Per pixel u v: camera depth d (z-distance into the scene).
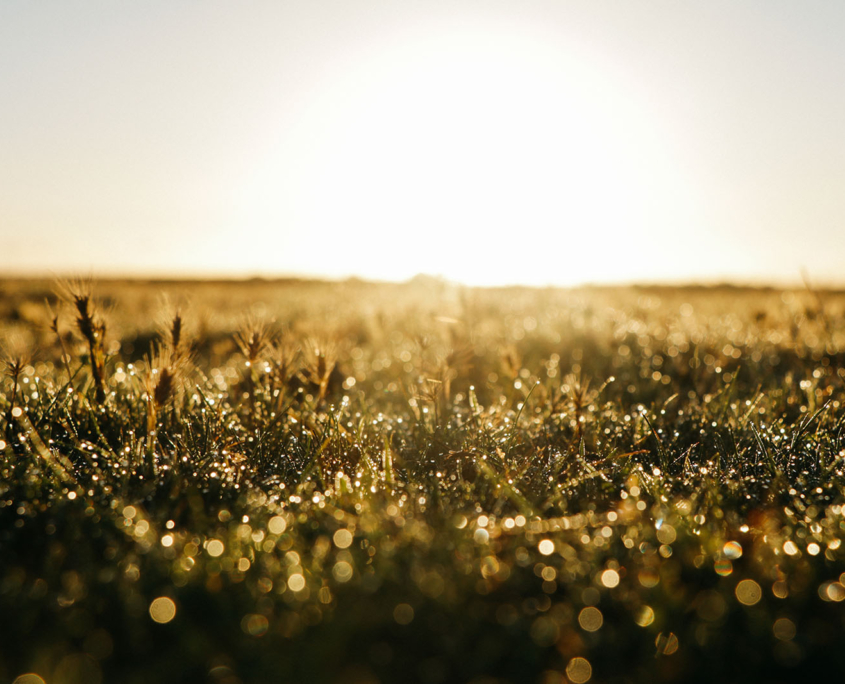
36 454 2.66
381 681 1.30
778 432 3.19
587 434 3.30
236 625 1.43
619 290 15.41
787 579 1.71
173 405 3.07
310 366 3.71
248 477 2.71
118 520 2.04
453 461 2.98
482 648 1.37
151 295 12.47
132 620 1.46
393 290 12.16
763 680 1.35
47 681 1.23
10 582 1.59
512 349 3.95
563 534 2.02
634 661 1.40
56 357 4.94
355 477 2.70
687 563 1.80
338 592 1.59
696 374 4.43
